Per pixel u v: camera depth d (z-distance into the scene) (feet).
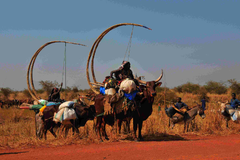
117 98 28.19
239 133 35.45
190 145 24.91
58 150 23.93
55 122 30.22
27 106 31.76
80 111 29.84
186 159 19.35
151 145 25.04
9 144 27.37
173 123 37.50
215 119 38.06
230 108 38.22
